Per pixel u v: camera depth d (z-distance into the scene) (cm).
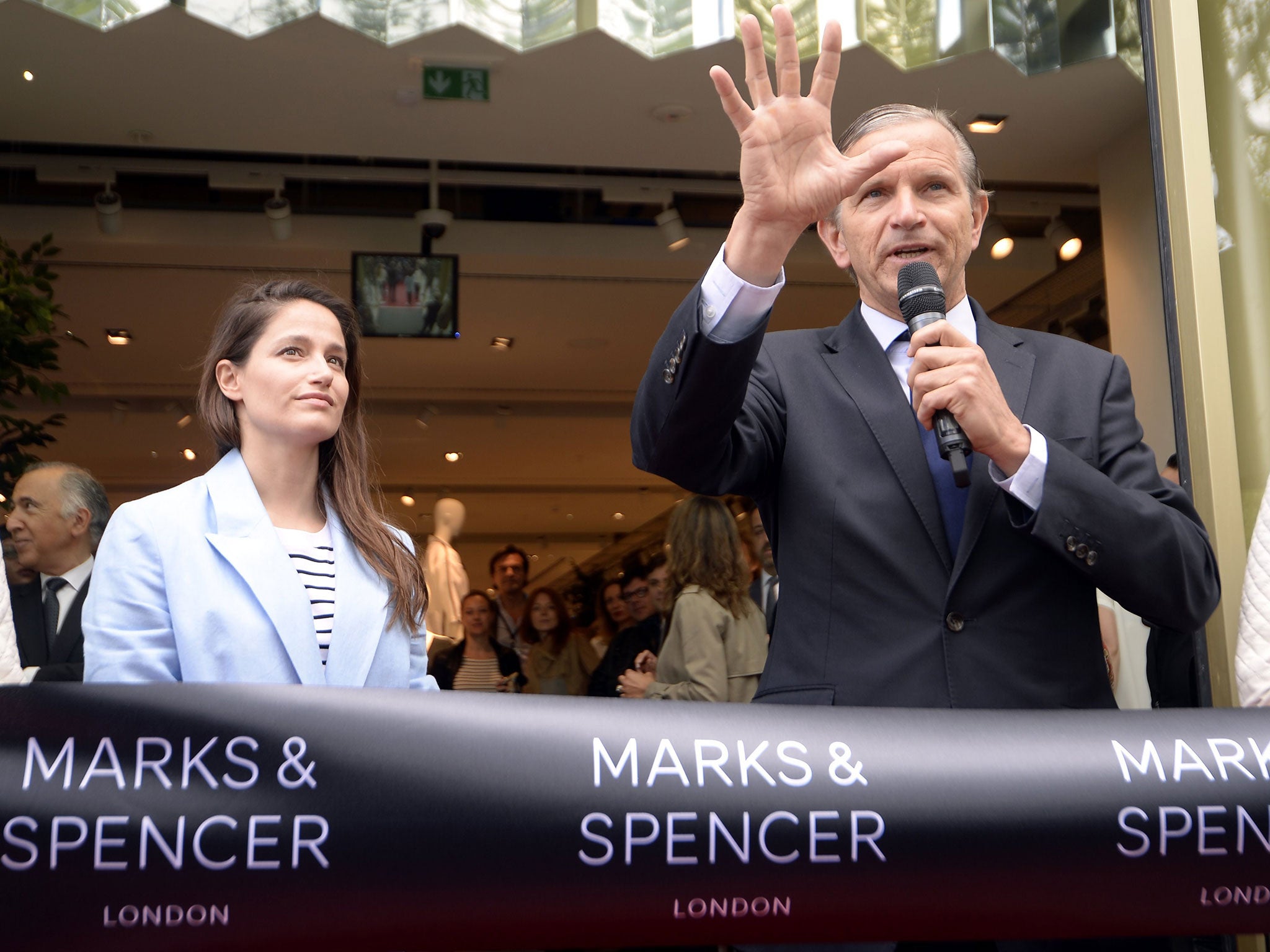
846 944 130
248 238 659
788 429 154
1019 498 132
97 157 599
